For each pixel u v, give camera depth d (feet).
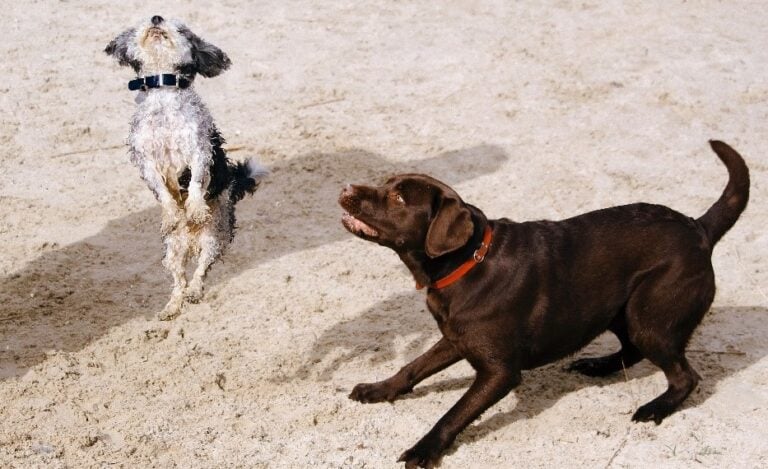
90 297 13.17
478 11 20.62
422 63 18.49
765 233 14.40
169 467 10.75
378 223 10.60
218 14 20.17
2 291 13.21
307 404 11.49
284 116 16.99
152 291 13.33
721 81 17.95
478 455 10.89
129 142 12.74
